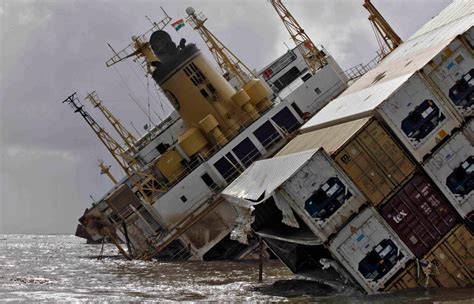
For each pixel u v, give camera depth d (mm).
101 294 34125
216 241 50375
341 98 39969
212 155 51562
